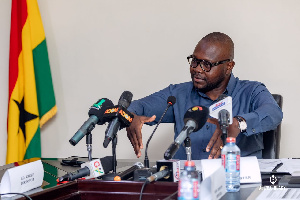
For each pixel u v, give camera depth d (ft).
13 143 10.62
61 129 11.48
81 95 11.37
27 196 4.46
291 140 10.16
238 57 10.43
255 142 7.58
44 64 11.02
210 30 10.59
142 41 10.97
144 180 4.94
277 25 10.20
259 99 7.63
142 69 10.99
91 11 11.28
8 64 11.35
